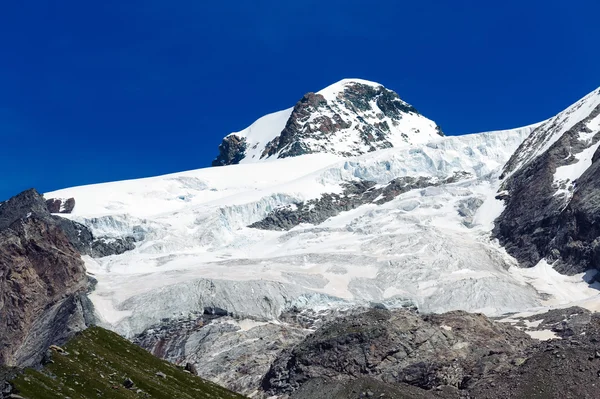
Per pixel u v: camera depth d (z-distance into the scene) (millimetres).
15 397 129875
